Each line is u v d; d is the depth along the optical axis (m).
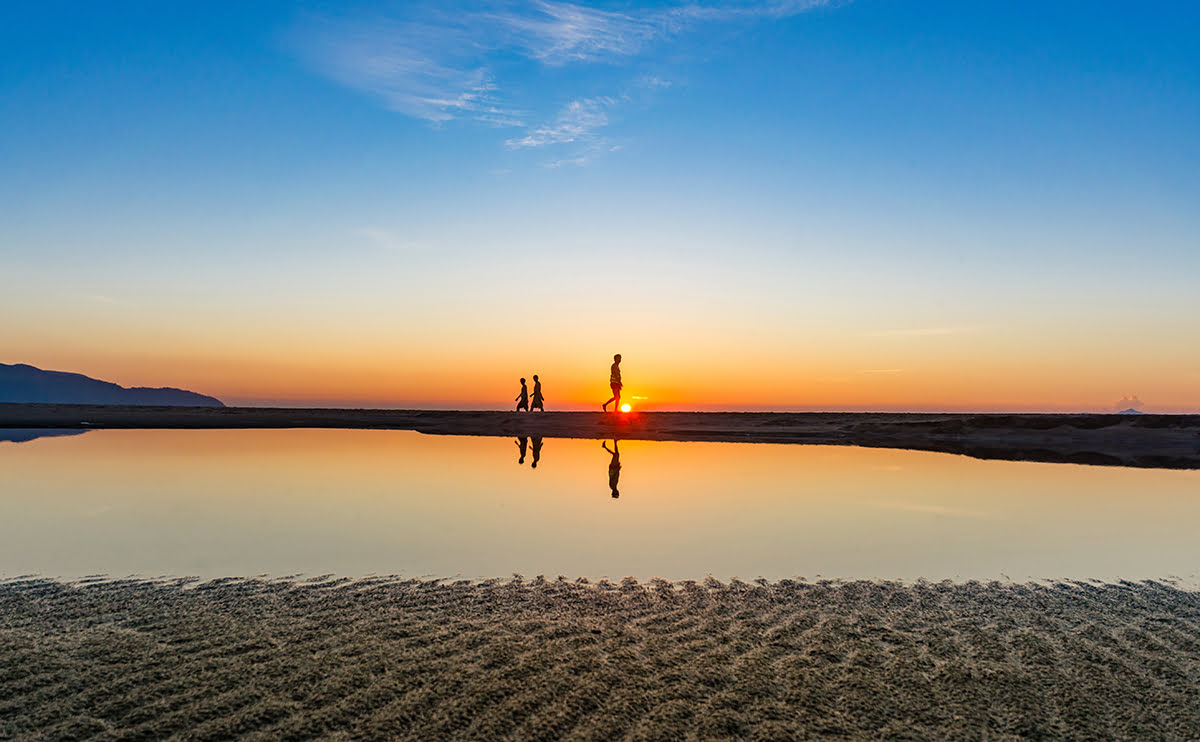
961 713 3.62
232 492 9.64
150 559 6.18
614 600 5.19
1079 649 4.36
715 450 16.55
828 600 5.23
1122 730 3.48
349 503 8.90
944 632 4.63
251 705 3.58
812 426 22.53
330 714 3.50
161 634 4.45
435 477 11.33
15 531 7.25
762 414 24.95
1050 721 3.55
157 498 9.17
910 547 6.79
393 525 7.62
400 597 5.21
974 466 13.22
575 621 4.76
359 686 3.78
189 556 6.29
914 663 4.16
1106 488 10.38
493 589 5.42
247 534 7.16
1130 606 5.15
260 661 4.07
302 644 4.32
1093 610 5.06
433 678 3.88
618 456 14.95
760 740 3.36
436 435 21.20
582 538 7.08
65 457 14.04
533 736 3.36
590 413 26.03
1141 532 7.46
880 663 4.16
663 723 3.48
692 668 4.06
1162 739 3.40
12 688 3.70
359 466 12.80
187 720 3.43
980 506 8.90
